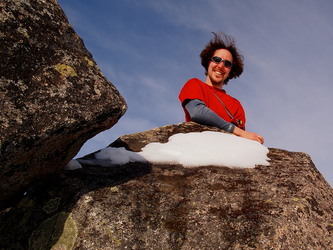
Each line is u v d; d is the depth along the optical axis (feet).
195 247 3.94
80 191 4.49
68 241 4.01
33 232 4.19
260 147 6.08
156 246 3.97
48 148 4.02
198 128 6.91
